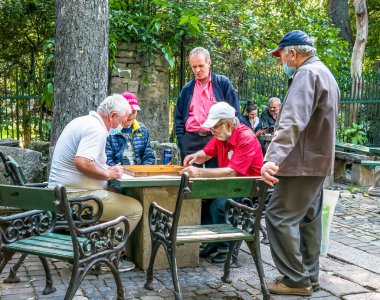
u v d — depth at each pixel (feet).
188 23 25.61
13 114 24.75
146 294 11.98
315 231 12.14
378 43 63.98
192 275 13.43
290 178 11.39
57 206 9.41
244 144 13.44
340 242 16.97
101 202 12.44
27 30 28.27
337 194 14.53
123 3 25.99
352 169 29.50
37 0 26.14
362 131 35.83
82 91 17.76
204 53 16.39
